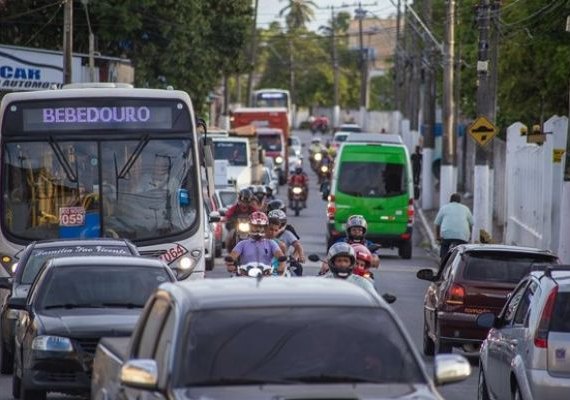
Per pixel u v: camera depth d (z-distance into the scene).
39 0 115.94
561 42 95.06
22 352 35.97
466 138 147.00
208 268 81.94
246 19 127.25
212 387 19.75
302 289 21.66
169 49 118.75
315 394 19.30
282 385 19.84
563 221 68.38
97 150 49.28
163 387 19.94
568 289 29.66
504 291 44.62
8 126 49.16
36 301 36.38
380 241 93.31
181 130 49.81
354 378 20.16
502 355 32.19
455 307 44.84
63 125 49.28
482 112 88.19
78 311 35.75
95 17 115.31
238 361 20.09
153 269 37.59
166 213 49.31
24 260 42.81
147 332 22.61
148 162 49.50
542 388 29.19
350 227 39.84
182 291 21.61
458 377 21.09
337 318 20.83
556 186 81.81
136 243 48.94
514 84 100.69
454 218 71.88
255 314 20.70
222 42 126.44
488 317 33.88
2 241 48.66
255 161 132.38
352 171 93.00
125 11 114.69
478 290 44.72
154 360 21.03
